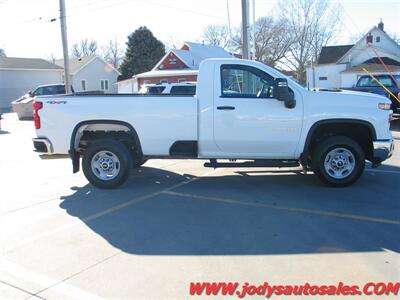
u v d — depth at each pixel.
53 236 5.29
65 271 4.32
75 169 7.56
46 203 6.75
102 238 5.19
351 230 5.28
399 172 8.51
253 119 7.05
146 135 7.23
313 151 7.48
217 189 7.39
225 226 5.51
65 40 23.06
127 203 6.64
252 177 8.27
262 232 5.27
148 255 4.66
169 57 43.34
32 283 4.09
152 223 5.69
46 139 7.41
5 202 6.87
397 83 16.94
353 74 40.66
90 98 7.27
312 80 43.00
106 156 7.51
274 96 6.98
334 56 46.19
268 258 4.51
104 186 7.50
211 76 7.09
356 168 7.22
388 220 5.63
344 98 7.05
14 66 43.78
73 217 6.02
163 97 7.16
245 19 15.88
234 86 7.14
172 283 4.02
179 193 7.17
